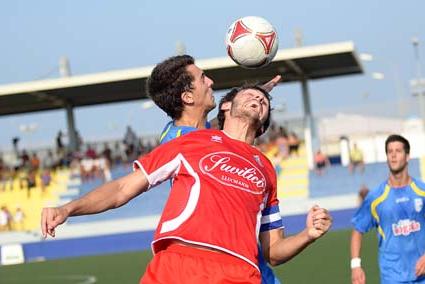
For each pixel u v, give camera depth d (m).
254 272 8.84
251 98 9.76
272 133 80.81
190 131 10.15
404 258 15.91
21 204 76.81
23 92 72.56
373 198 16.17
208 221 8.83
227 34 12.07
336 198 66.62
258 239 9.62
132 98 82.25
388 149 15.98
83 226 67.12
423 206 15.92
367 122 94.62
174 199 9.04
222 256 8.79
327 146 88.50
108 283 35.34
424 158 75.31
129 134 83.69
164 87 10.62
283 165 76.50
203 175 9.02
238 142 9.49
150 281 8.78
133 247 59.38
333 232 54.16
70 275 40.84
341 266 34.31
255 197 9.14
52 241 59.59
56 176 79.88
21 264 52.94
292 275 32.56
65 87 72.38
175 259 8.80
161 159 9.16
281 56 67.44
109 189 8.91
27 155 80.88
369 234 48.09
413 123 82.81
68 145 83.69
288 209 67.00
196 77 10.62
